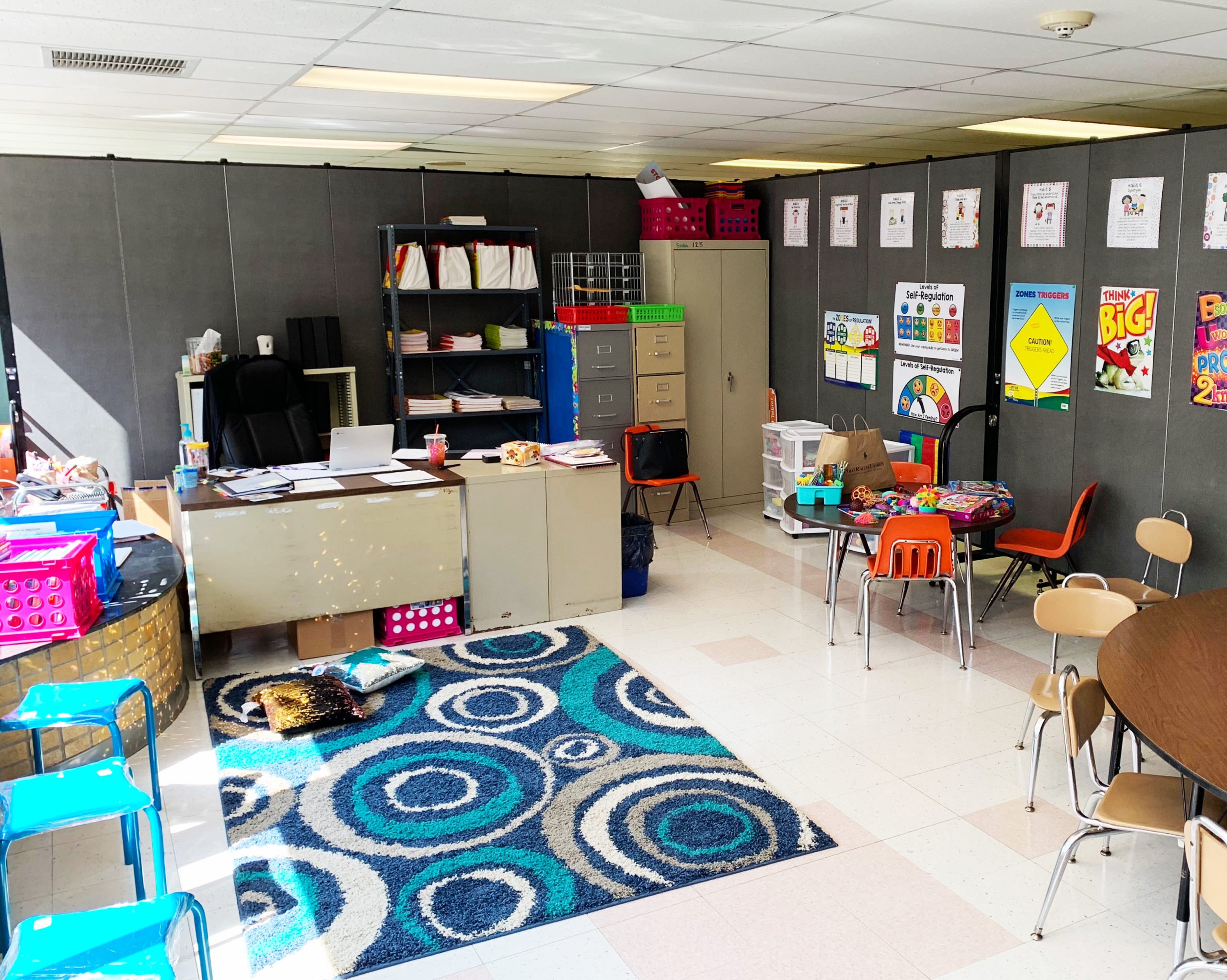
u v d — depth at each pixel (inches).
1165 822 114.0
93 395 277.7
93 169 268.4
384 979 116.0
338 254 297.4
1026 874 134.6
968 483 228.5
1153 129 288.5
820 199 307.4
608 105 214.2
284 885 133.7
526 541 228.7
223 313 287.1
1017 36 156.2
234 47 154.6
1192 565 214.4
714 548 292.0
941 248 267.3
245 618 205.0
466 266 293.7
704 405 326.6
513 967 118.0
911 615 234.5
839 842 142.6
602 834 144.9
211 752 173.2
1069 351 236.2
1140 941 120.8
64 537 166.1
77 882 136.3
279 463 255.6
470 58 165.0
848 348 303.7
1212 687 118.6
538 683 198.2
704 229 324.8
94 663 163.5
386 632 221.5
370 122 233.1
